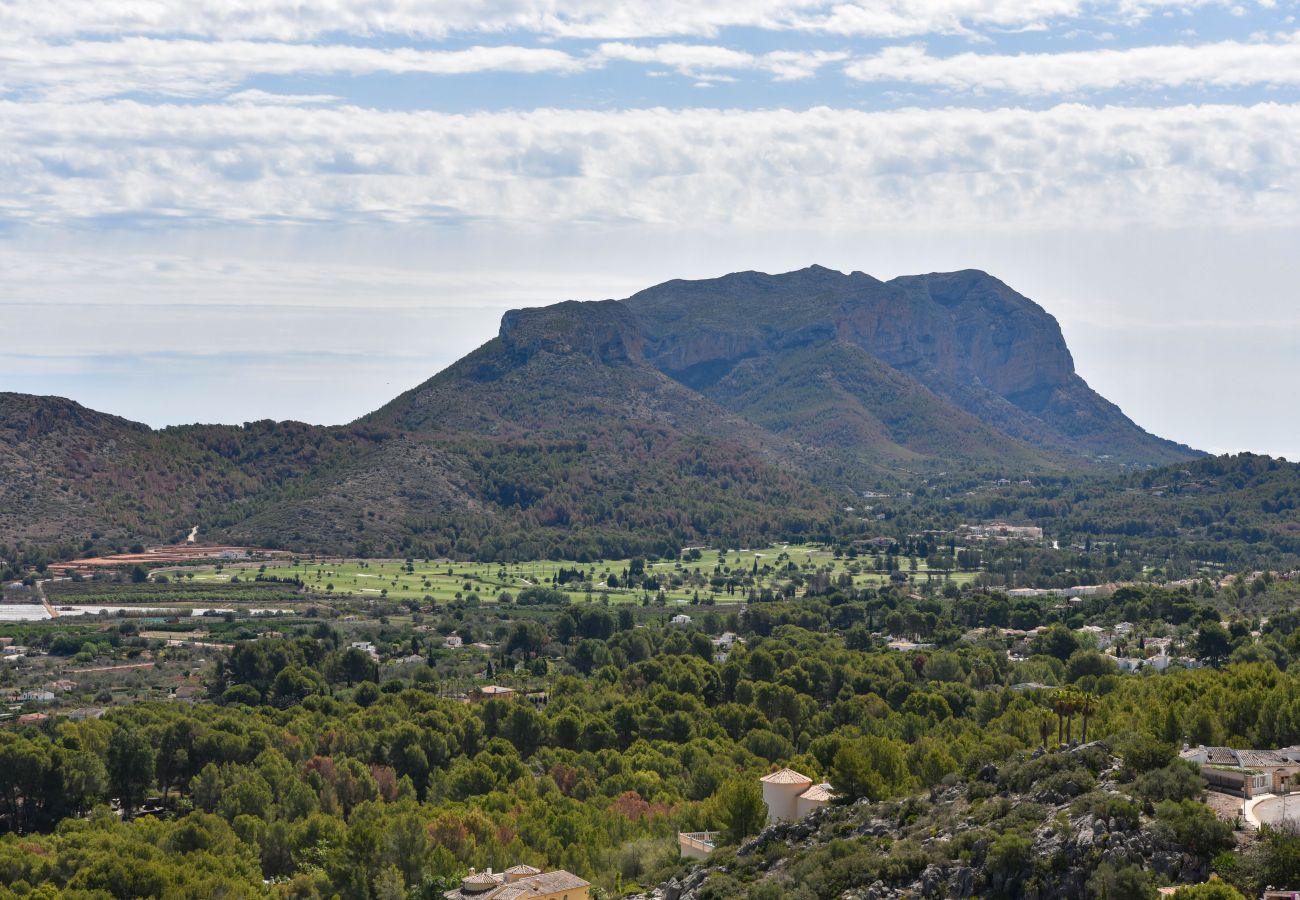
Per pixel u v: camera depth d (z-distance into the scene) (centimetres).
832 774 19438
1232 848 13450
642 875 19325
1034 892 13912
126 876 19012
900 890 14912
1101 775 15750
